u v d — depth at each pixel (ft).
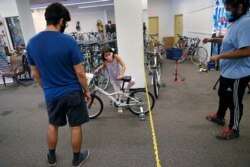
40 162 6.81
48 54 4.90
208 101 10.87
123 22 12.16
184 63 22.04
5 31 24.62
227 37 6.30
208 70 17.63
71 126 5.82
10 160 7.01
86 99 5.94
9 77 17.57
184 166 6.13
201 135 7.67
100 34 32.50
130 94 9.46
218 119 8.32
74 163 6.23
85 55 17.37
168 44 33.68
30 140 8.23
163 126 8.55
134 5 11.84
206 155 6.54
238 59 6.23
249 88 11.18
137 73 13.14
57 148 7.43
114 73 9.50
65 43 4.91
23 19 18.43
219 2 16.88
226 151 6.66
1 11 23.97
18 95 14.40
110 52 9.18
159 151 6.91
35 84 16.94
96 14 40.04
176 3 32.14
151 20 36.19
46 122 9.80
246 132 7.63
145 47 20.38
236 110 6.81
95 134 8.29
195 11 23.80
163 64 21.85
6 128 9.43
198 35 22.93
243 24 5.66
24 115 10.80
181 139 7.52
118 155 6.87
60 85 5.29
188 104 10.64
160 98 11.71
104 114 10.07
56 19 4.94
